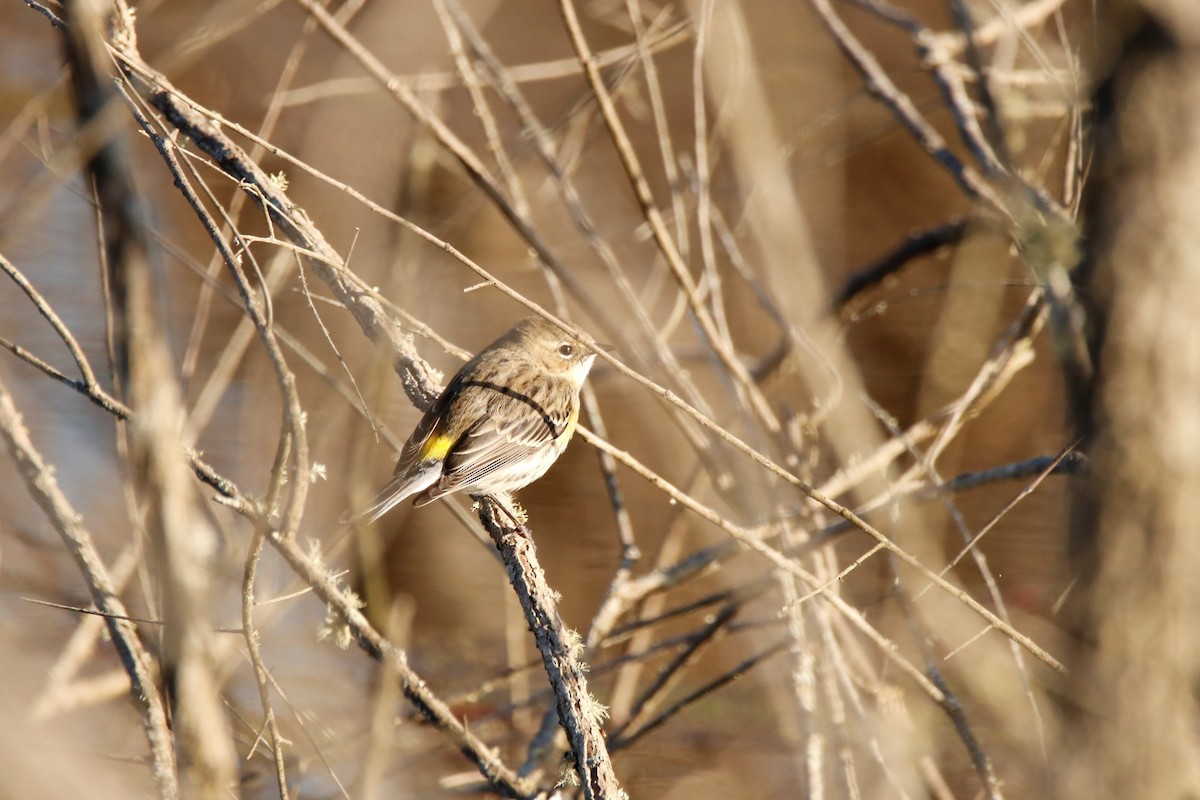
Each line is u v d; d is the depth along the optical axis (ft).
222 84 54.85
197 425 34.50
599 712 23.66
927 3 71.82
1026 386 58.44
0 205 43.57
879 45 71.82
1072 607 19.66
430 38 47.21
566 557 50.39
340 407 40.04
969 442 55.62
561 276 38.14
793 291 33.71
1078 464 19.57
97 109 14.99
